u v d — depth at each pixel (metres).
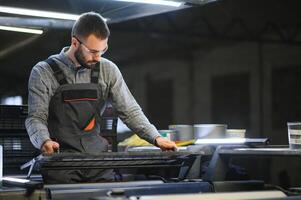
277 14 7.67
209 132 2.69
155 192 1.85
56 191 1.78
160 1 2.38
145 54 7.46
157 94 7.90
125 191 1.75
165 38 7.54
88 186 1.91
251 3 7.61
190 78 8.00
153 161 2.11
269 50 7.93
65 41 4.04
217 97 8.16
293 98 7.79
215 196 1.75
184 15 7.26
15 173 2.56
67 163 1.94
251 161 6.20
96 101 2.33
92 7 2.69
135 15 2.70
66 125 2.29
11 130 2.56
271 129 7.98
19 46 3.90
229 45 8.05
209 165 2.22
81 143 2.30
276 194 1.87
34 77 2.28
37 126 2.16
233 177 2.55
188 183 1.96
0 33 3.59
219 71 8.16
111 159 1.92
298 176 6.64
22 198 1.77
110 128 2.75
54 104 2.29
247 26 7.66
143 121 2.39
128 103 2.43
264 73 7.99
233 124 8.16
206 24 7.42
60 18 2.69
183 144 2.61
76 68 2.32
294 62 7.73
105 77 2.39
